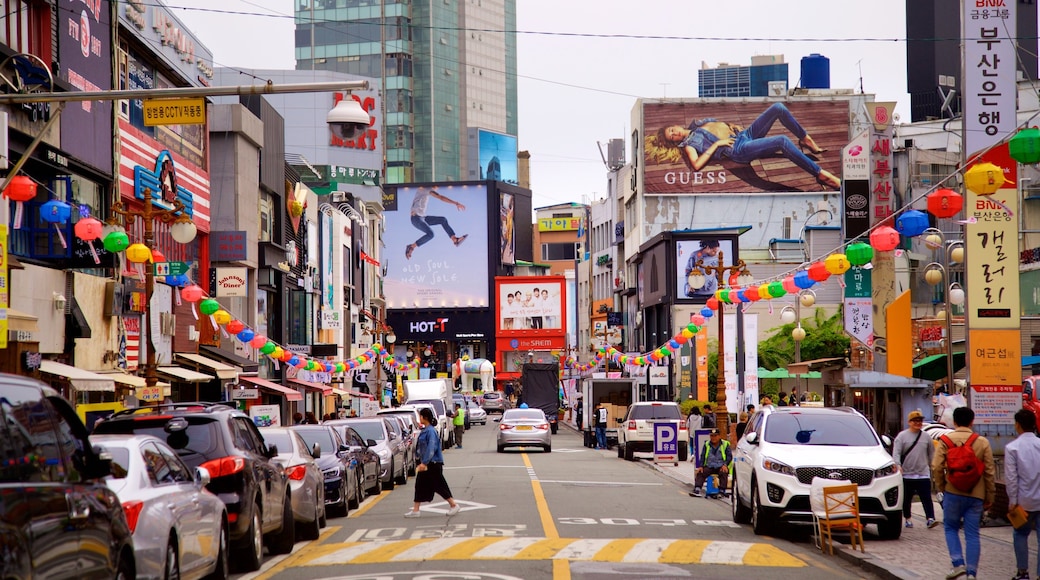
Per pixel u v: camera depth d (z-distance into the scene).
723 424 34.03
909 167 62.78
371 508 24.34
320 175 92.50
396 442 31.42
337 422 29.83
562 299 108.12
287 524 16.45
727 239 76.44
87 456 8.52
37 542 7.19
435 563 14.74
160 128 36.56
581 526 19.64
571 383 96.88
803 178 84.81
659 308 80.69
